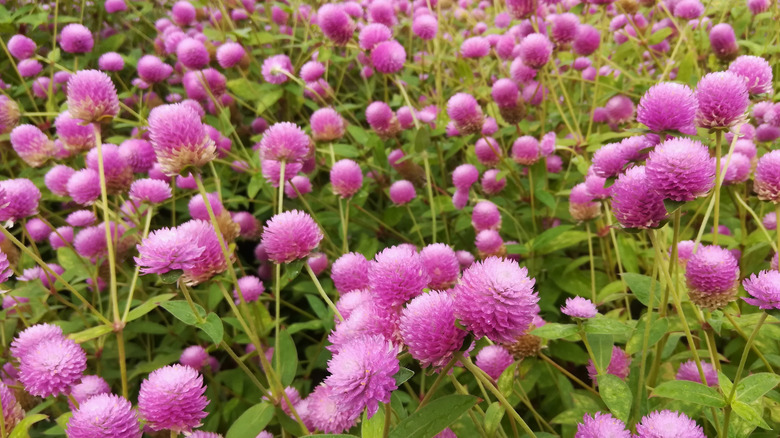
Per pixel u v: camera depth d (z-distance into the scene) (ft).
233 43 1.93
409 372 0.58
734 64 1.01
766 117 1.28
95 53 2.35
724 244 1.30
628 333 0.86
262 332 1.27
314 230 0.89
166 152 0.87
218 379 1.29
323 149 1.71
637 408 0.78
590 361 0.92
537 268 1.34
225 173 1.88
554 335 0.78
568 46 1.73
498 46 1.92
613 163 0.93
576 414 0.88
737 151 1.25
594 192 1.13
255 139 1.73
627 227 0.75
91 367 1.40
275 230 0.88
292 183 1.52
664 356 0.97
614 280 1.31
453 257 0.87
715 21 2.06
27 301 1.44
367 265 0.94
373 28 1.70
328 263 1.54
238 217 1.60
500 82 1.60
